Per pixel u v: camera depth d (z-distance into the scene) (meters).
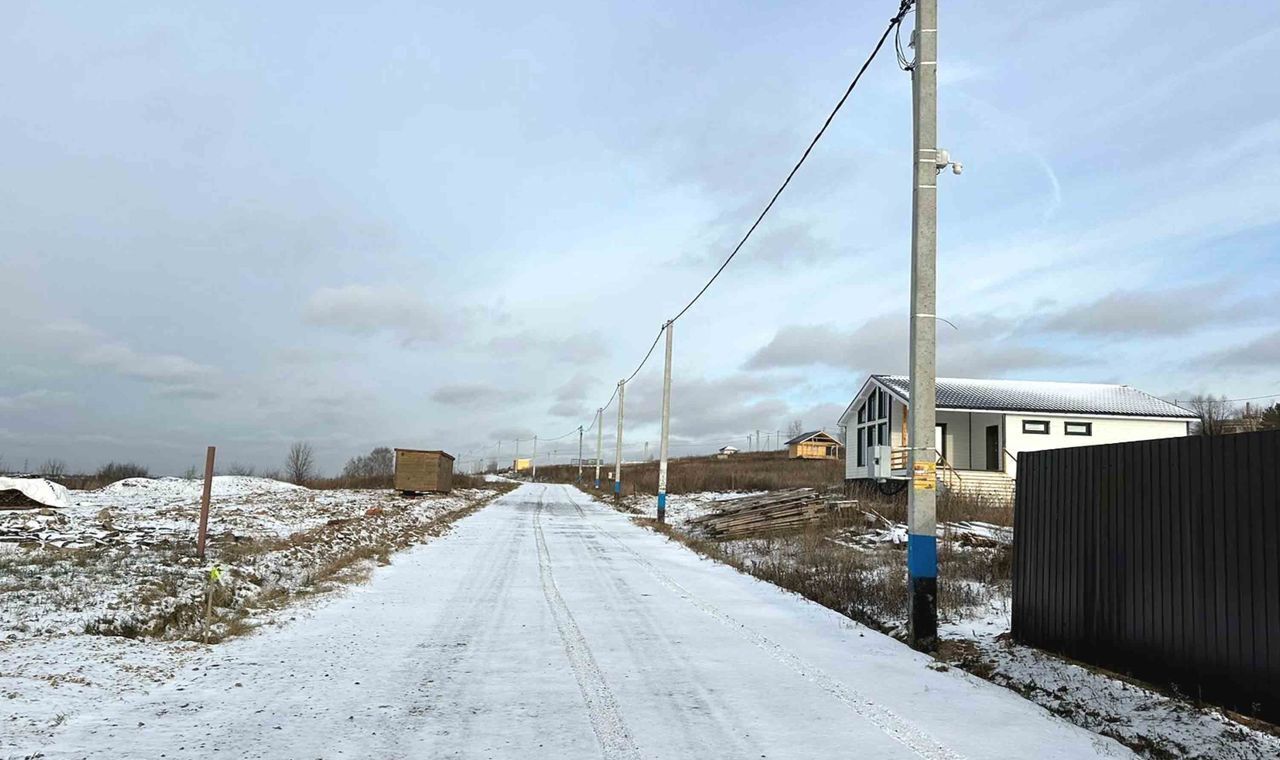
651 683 6.91
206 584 10.39
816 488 34.25
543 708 6.08
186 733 5.24
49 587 9.90
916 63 9.52
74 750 4.79
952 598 11.38
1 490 24.88
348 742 5.19
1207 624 6.30
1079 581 7.92
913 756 5.19
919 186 9.40
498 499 43.66
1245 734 5.50
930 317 9.30
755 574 14.69
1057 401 31.80
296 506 27.83
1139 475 7.13
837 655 8.27
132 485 37.09
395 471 38.84
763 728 5.72
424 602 10.82
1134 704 6.30
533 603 10.95
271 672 6.95
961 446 32.72
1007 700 6.66
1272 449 5.79
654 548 19.50
